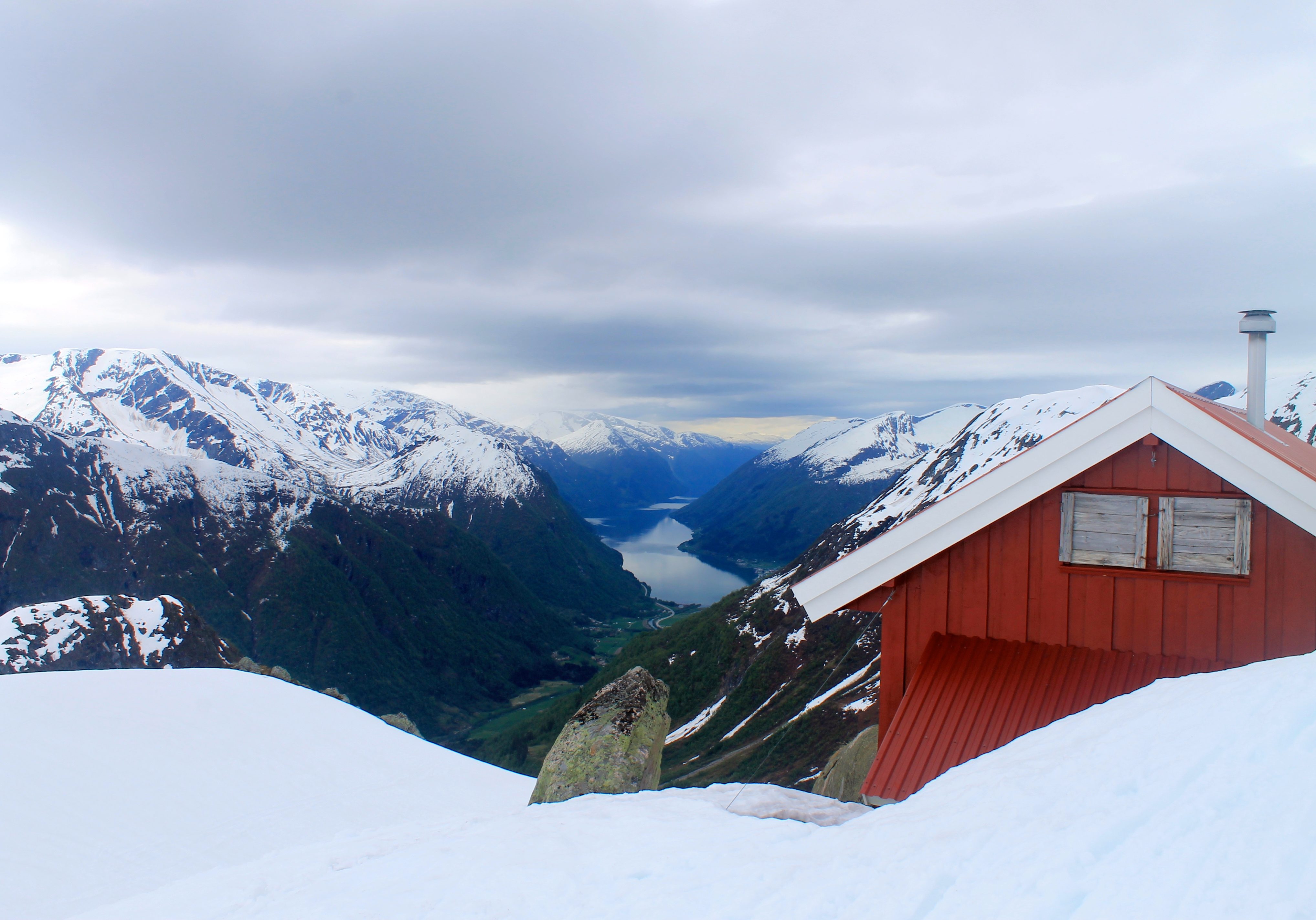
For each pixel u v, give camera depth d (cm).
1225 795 564
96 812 2662
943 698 1040
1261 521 998
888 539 1166
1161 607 1037
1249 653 994
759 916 590
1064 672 1035
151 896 1137
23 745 3027
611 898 701
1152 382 1026
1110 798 623
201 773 3219
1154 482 1049
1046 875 524
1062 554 1087
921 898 549
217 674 4534
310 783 3416
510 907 722
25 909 2016
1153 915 444
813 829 820
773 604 12600
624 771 1540
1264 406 1302
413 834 1204
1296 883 432
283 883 1040
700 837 852
